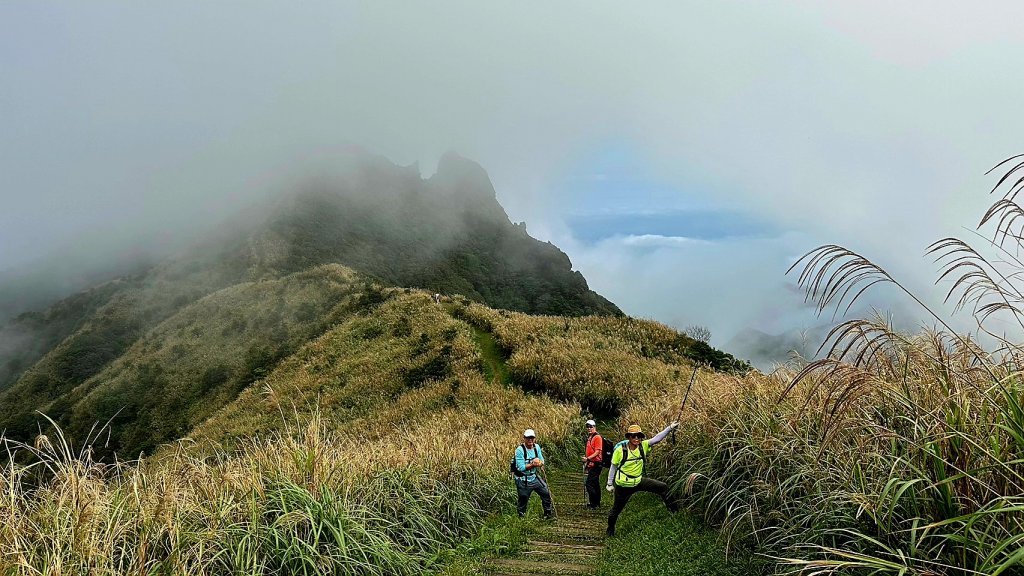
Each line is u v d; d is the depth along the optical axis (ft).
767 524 18.06
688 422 27.58
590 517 28.12
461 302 125.18
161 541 15.34
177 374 149.18
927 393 12.44
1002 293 10.92
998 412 10.45
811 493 15.70
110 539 13.58
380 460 26.25
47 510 13.96
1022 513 10.12
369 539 19.39
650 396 52.49
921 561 10.74
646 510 25.46
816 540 14.48
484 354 87.45
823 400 17.89
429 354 89.97
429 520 24.25
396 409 73.51
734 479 21.21
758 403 22.20
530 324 92.43
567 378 66.08
